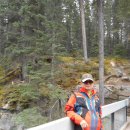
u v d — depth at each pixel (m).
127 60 29.34
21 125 12.65
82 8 26.14
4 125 15.23
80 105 3.78
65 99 14.03
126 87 19.83
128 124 10.61
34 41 15.11
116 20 40.09
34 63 14.90
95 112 3.85
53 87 13.56
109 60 26.94
